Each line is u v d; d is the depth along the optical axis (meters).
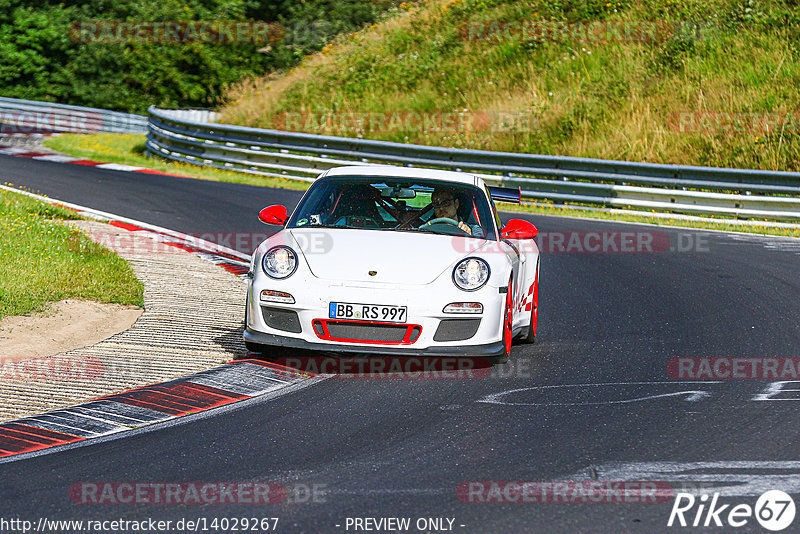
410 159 69.00
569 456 17.44
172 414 20.17
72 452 17.64
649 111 80.69
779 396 21.92
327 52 108.62
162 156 84.06
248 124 93.06
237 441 18.33
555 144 79.12
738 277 39.53
